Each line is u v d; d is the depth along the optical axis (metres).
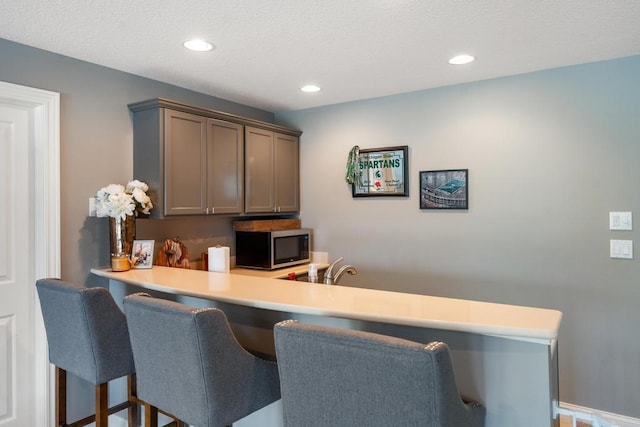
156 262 3.09
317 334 1.18
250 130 3.55
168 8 2.00
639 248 2.64
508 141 3.08
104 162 2.78
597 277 2.78
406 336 1.57
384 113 3.62
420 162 3.45
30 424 2.48
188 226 3.39
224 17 2.10
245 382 1.55
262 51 2.55
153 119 2.83
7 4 1.95
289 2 1.95
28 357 2.48
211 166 3.18
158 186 2.81
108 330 1.90
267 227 3.77
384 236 3.64
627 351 2.68
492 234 3.15
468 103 3.23
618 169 2.71
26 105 2.45
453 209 3.30
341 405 1.17
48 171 2.49
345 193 3.86
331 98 3.69
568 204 2.87
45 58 2.50
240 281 2.26
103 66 2.79
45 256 2.48
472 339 1.46
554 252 2.92
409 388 1.07
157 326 1.52
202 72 2.94
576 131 2.84
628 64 2.67
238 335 2.06
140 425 2.43
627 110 2.67
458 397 1.16
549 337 1.28
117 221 2.64
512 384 1.39
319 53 2.59
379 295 1.86
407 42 2.42
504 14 2.08
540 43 2.45
